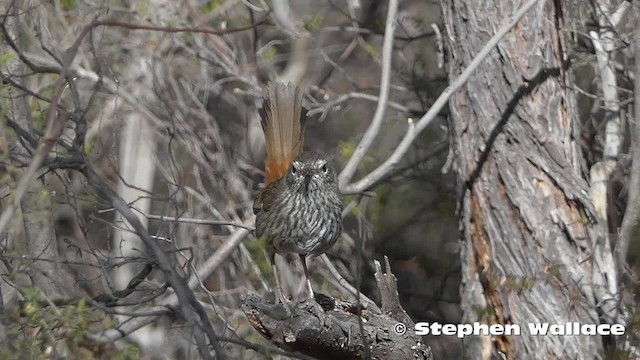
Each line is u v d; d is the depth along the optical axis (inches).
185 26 590.6
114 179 588.7
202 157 591.2
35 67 390.9
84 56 561.0
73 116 369.1
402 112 666.2
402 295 650.2
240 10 648.4
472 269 496.7
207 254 573.6
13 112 422.3
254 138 678.5
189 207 570.3
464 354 488.4
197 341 337.1
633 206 435.8
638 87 446.9
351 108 709.3
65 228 532.1
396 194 655.1
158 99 582.9
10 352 364.8
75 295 407.8
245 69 631.8
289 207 445.1
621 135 524.4
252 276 554.6
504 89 491.8
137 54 599.5
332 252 613.9
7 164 378.6
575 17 537.0
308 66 701.3
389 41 460.1
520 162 483.2
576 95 527.8
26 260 382.0
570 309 458.9
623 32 521.7
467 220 499.5
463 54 505.4
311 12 700.7
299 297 474.3
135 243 566.9
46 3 526.3
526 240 476.1
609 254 457.7
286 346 391.9
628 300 448.8
